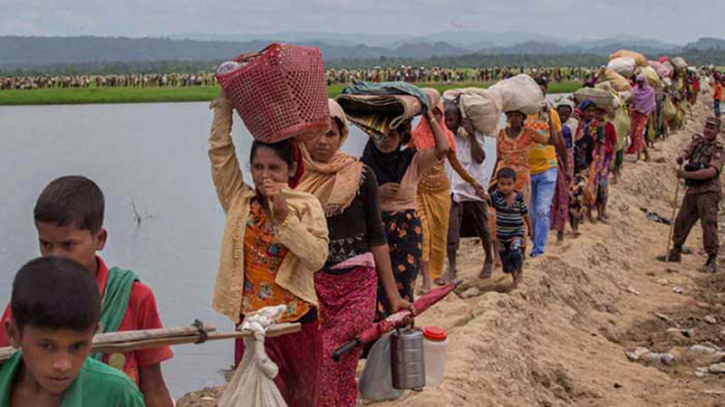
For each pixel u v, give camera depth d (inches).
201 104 3021.7
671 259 539.8
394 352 227.0
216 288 192.7
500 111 389.1
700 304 446.6
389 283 227.3
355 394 220.2
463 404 249.8
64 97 3341.5
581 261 458.3
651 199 752.3
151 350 143.9
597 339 376.2
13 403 110.3
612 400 310.7
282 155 183.0
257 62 178.5
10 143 1400.1
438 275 366.6
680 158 526.6
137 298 140.8
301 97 180.2
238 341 193.9
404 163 268.5
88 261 134.4
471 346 294.5
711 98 1993.1
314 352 195.2
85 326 104.3
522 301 363.6
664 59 1136.2
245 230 189.8
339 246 216.4
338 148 221.1
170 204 792.3
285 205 182.5
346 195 215.8
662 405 308.8
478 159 392.5
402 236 266.2
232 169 192.7
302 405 195.5
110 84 5044.3
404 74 5398.6
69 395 110.4
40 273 103.9
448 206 354.3
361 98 260.4
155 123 1924.2
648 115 880.9
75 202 131.4
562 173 478.3
